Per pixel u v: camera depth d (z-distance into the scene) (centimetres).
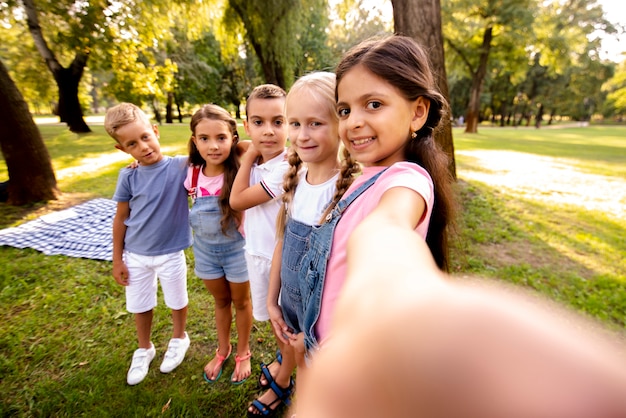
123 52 1075
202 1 1116
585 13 2092
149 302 219
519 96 4166
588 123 5275
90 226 459
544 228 470
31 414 198
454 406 19
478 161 1041
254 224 185
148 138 198
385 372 24
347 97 100
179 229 213
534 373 18
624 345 256
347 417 24
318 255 116
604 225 494
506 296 27
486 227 460
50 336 254
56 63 1528
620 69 2778
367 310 31
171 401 205
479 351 21
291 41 1353
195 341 254
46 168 558
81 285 318
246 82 3114
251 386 217
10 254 372
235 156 197
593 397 17
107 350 243
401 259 39
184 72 2353
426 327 24
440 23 471
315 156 140
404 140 104
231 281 206
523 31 2103
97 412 199
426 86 101
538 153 1312
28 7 951
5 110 511
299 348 146
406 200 79
